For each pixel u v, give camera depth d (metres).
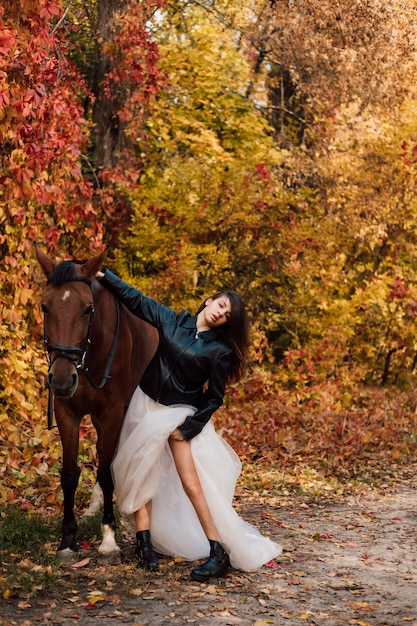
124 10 12.45
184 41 15.14
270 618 4.08
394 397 15.39
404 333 16.58
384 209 15.34
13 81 6.93
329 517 6.74
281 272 14.38
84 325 4.44
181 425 4.66
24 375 8.04
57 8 6.66
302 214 14.41
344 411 12.80
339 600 4.46
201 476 4.70
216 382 4.73
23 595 4.16
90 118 14.19
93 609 4.04
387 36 15.59
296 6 15.52
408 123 15.54
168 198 13.17
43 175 7.90
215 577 4.63
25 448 7.14
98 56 13.13
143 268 13.58
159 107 14.02
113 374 4.89
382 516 6.92
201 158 13.66
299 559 5.27
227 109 15.24
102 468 4.94
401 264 16.62
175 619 3.96
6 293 8.52
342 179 15.02
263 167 13.05
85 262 4.95
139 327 5.48
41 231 9.12
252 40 15.88
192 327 4.85
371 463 9.57
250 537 5.14
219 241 13.56
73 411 4.89
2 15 6.65
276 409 11.55
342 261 14.80
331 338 14.66
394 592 4.67
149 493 4.65
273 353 16.45
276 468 8.73
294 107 18.09
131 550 5.04
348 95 15.65
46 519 5.62
